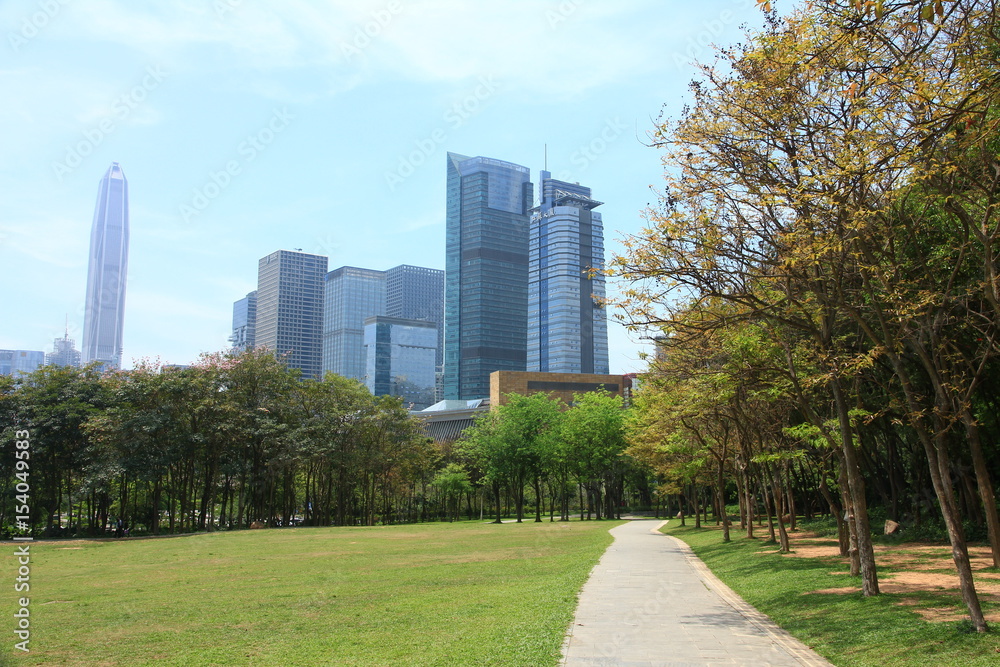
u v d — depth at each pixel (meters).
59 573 27.19
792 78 13.17
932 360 15.88
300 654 12.11
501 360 174.75
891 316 15.31
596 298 15.80
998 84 9.09
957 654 10.10
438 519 100.81
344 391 70.75
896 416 25.30
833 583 17.81
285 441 62.38
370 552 35.09
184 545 41.91
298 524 75.44
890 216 14.14
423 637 13.08
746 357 19.42
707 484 51.16
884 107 10.53
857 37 9.88
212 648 12.95
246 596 19.84
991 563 19.89
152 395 56.28
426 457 86.19
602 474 73.31
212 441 59.44
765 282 15.24
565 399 108.50
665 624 13.46
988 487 18.38
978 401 24.88
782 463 32.66
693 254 14.99
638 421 40.47
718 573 22.70
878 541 29.53
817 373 18.33
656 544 36.44
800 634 12.32
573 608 15.30
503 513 108.00
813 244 12.67
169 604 18.50
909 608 13.51
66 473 60.09
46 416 53.31
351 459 67.81
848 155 11.38
